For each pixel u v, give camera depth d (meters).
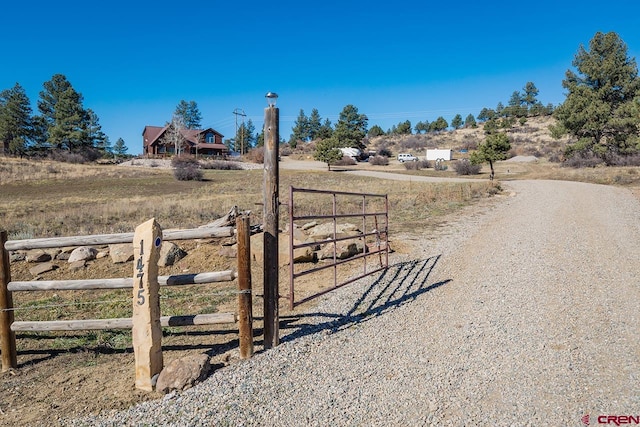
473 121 127.06
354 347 4.97
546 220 14.95
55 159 63.75
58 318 6.21
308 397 3.88
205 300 6.79
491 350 4.86
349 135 91.56
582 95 46.19
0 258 4.58
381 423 3.50
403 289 7.31
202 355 4.36
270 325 4.89
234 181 41.47
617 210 17.17
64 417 3.62
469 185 26.98
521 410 3.65
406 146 102.88
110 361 4.80
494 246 10.72
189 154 76.94
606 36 46.47
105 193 31.48
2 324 4.59
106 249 9.02
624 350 4.78
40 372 4.55
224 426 3.46
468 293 7.04
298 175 49.62
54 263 8.45
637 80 44.81
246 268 4.58
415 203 20.23
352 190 30.81
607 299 6.58
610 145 45.38
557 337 5.18
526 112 125.88
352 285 7.50
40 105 75.25
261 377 4.21
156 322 4.12
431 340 5.17
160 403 3.79
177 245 9.09
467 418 3.56
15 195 29.64
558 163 55.88
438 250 10.38
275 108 4.86
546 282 7.55
